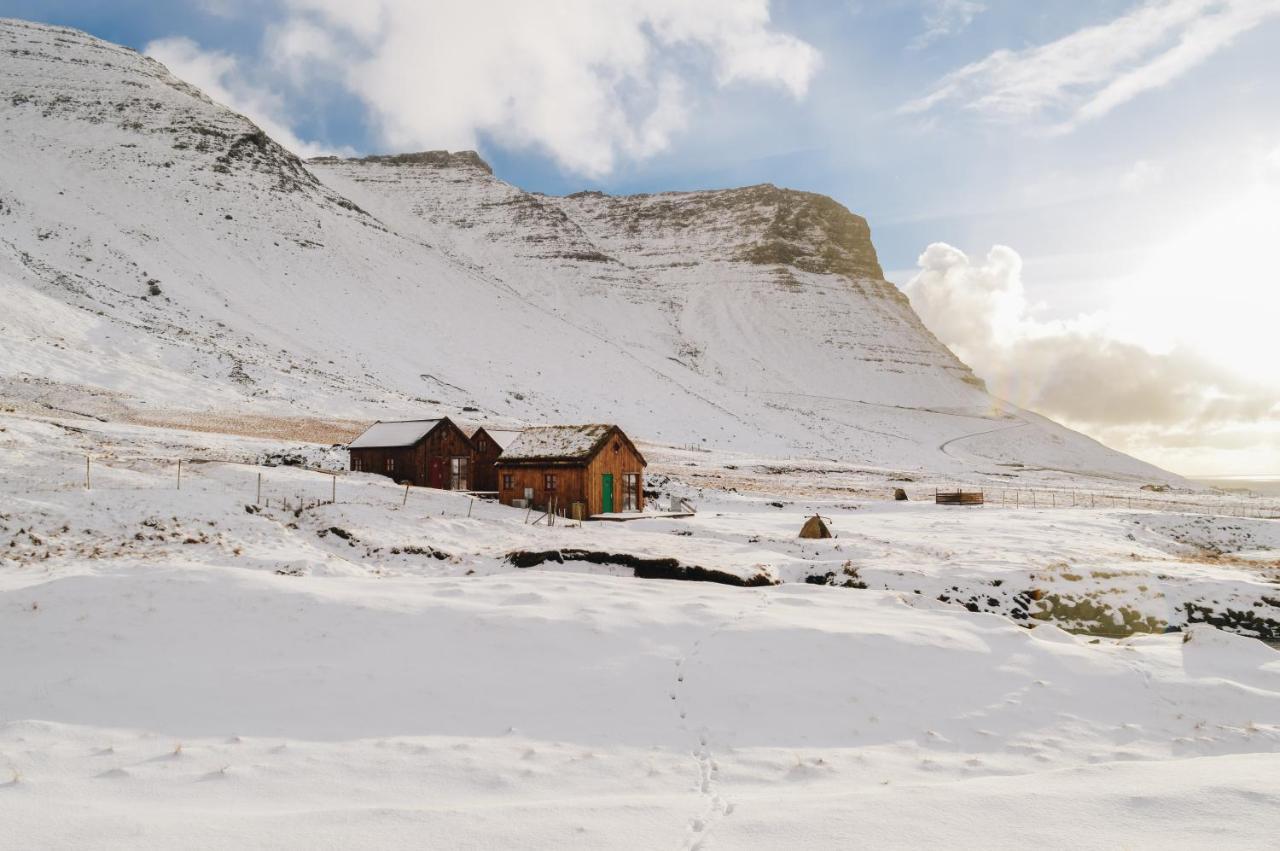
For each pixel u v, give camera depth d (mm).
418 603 12406
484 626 11453
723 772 7602
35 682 9539
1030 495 64188
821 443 133500
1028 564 21078
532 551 19625
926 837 5164
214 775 7145
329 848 5250
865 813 5656
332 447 49094
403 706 9195
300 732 8438
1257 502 67875
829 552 24016
